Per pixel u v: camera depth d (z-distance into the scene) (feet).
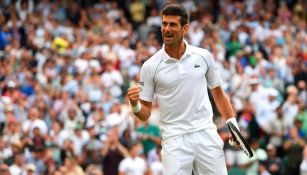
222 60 139.44
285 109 126.31
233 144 53.26
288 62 144.77
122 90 132.87
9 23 152.05
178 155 51.42
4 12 155.33
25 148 105.09
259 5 171.42
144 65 51.98
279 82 139.85
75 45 145.28
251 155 51.83
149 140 111.04
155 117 112.16
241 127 120.88
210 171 51.52
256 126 122.93
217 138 51.83
